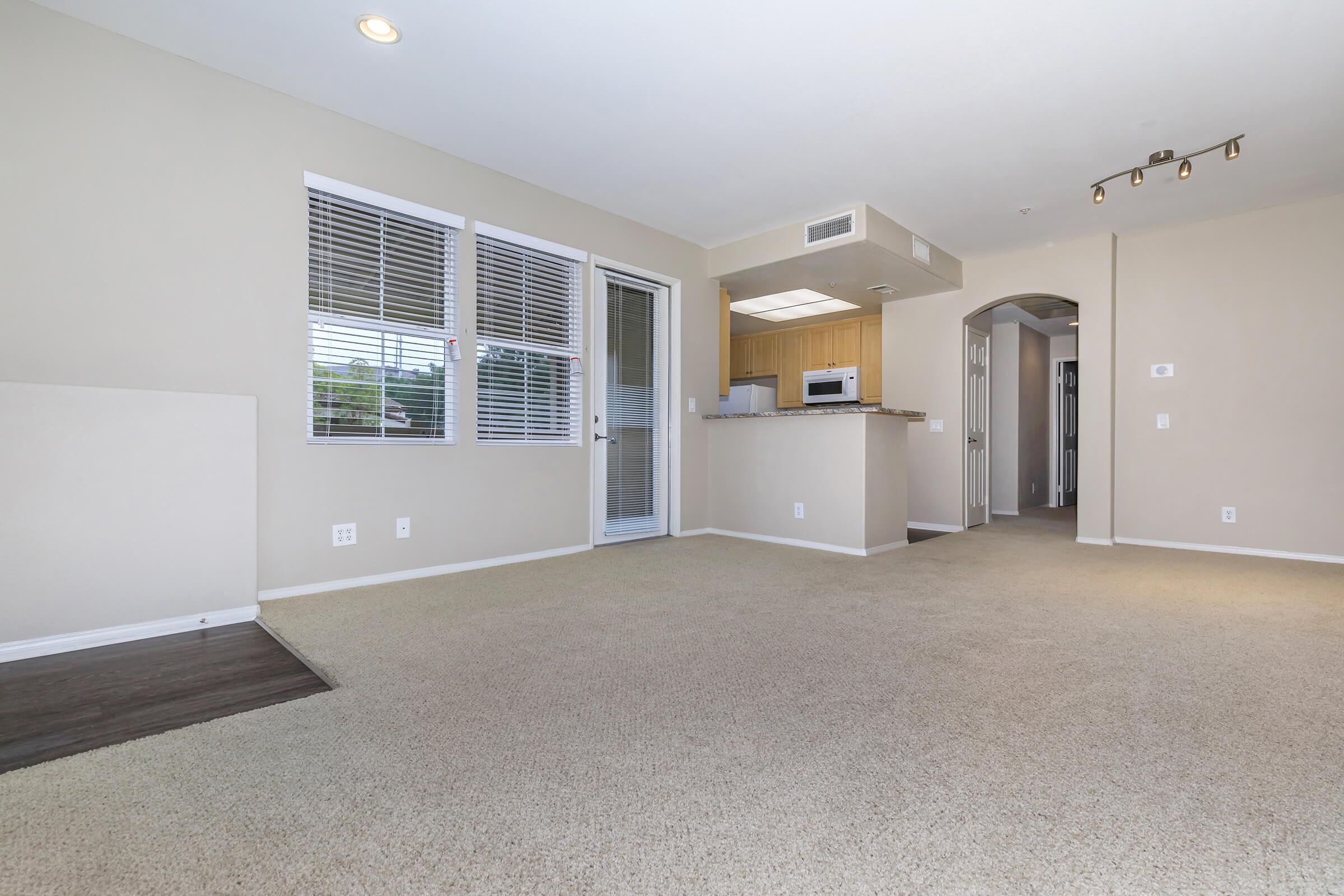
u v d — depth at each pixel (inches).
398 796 51.2
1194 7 94.7
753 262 198.4
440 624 101.3
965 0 93.7
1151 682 76.7
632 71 112.5
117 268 101.5
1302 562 162.1
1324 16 96.2
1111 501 192.2
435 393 142.1
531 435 162.1
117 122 102.0
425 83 116.6
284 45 105.0
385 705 69.6
